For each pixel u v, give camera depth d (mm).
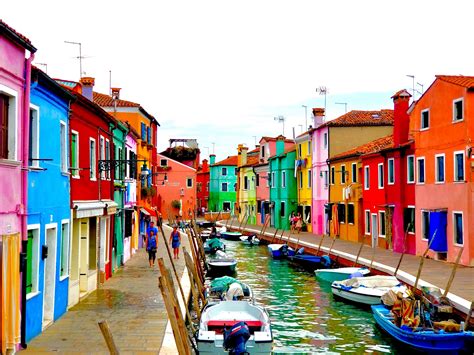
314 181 42781
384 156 30094
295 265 29922
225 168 77188
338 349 13453
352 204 35500
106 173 19344
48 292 12602
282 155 49062
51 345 10688
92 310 14047
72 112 14312
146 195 32344
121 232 23312
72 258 15234
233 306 13969
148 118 35406
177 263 24719
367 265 23531
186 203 66750
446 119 23922
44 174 11859
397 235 28547
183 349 8969
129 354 10133
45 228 11938
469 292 16375
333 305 18688
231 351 10641
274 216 51750
